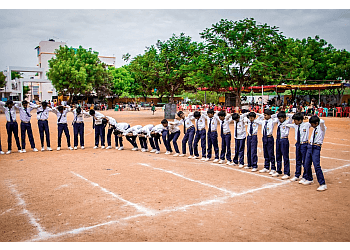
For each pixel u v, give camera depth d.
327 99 32.09
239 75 20.86
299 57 28.94
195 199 5.12
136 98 61.72
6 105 9.73
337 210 4.61
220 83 20.45
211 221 4.18
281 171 6.97
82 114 10.83
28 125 10.09
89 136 15.13
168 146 9.95
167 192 5.51
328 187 5.93
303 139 6.33
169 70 25.30
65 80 39.69
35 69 51.19
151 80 25.59
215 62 19.92
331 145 11.69
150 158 9.04
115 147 11.34
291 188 5.89
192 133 9.20
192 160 8.86
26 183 6.14
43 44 63.34
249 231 3.87
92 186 5.89
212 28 20.08
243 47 18.70
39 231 3.93
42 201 5.07
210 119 8.57
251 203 4.94
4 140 12.85
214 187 5.86
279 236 3.73
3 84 42.88
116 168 7.50
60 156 9.27
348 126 18.12
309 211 4.58
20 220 4.30
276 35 19.66
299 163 6.49
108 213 4.50
